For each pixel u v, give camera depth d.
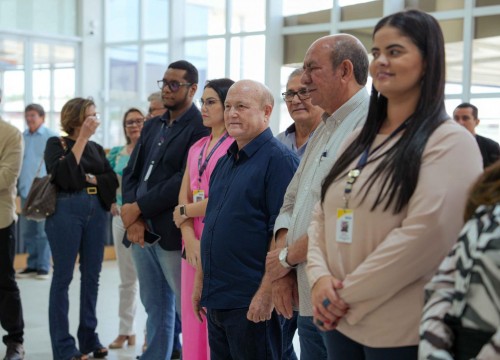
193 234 3.14
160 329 3.68
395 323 1.64
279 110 9.51
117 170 4.69
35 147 7.75
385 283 1.61
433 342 1.41
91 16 11.98
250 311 2.40
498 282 1.32
